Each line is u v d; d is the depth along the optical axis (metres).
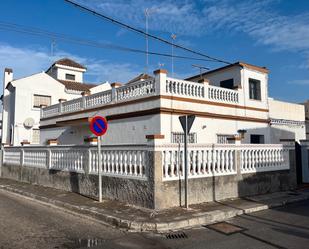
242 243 6.10
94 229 7.22
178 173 8.95
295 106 22.53
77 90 28.81
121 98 15.59
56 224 7.64
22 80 25.77
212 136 15.57
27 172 15.66
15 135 25.20
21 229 7.14
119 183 9.62
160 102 13.21
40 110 24.50
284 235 6.63
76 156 11.87
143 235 6.75
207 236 6.62
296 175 13.21
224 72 19.55
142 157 8.89
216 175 9.93
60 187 12.71
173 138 13.60
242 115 17.67
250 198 10.47
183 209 8.51
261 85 19.52
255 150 11.40
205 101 15.28
